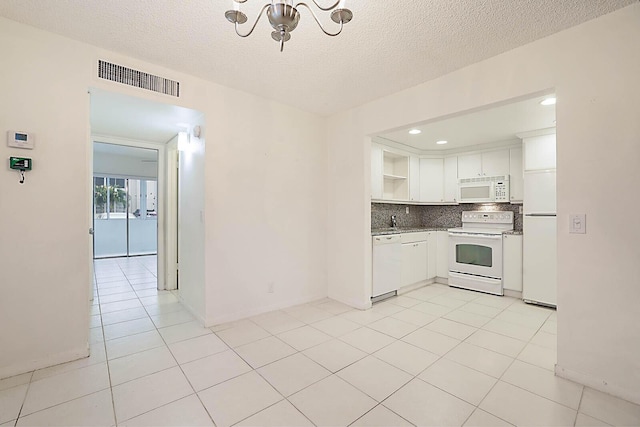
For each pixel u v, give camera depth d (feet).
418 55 7.41
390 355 7.40
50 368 6.66
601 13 5.79
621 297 5.70
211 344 7.95
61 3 5.69
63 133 6.86
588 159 6.03
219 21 6.19
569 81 6.25
